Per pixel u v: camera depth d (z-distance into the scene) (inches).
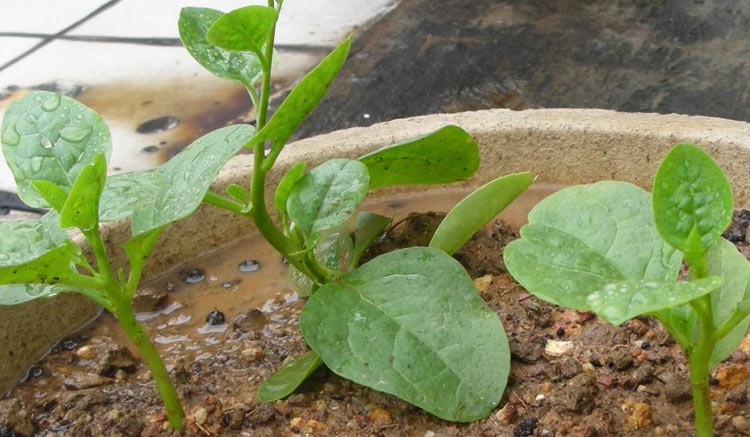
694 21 50.6
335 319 27.0
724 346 24.8
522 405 26.9
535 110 33.8
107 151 27.0
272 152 26.9
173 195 26.1
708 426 24.9
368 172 28.3
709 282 22.4
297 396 27.5
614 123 32.5
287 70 49.4
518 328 28.9
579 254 24.2
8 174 42.3
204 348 29.9
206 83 49.3
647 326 28.6
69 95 49.1
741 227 30.9
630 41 49.1
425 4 55.9
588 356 28.0
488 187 28.5
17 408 27.8
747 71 44.9
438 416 26.0
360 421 27.1
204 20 27.8
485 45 50.1
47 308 30.1
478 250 31.2
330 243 30.0
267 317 30.7
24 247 26.5
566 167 33.1
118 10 60.1
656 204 23.5
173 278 32.3
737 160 31.4
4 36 57.5
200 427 27.1
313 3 57.8
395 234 31.8
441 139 28.2
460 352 26.6
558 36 50.4
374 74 48.2
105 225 31.0
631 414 26.6
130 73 51.0
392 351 26.5
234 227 33.0
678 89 44.1
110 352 29.3
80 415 27.9
